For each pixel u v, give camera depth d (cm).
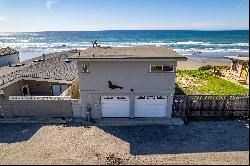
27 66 2616
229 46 9300
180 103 1942
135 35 17688
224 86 2880
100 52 1961
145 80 1856
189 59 6119
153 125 1869
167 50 2100
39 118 2009
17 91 2212
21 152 1542
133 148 1570
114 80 1862
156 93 1891
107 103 1959
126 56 1745
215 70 3569
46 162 1362
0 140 1700
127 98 1939
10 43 12519
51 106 1986
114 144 1622
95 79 1864
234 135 1711
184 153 1503
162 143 1623
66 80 2184
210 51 7788
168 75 1836
